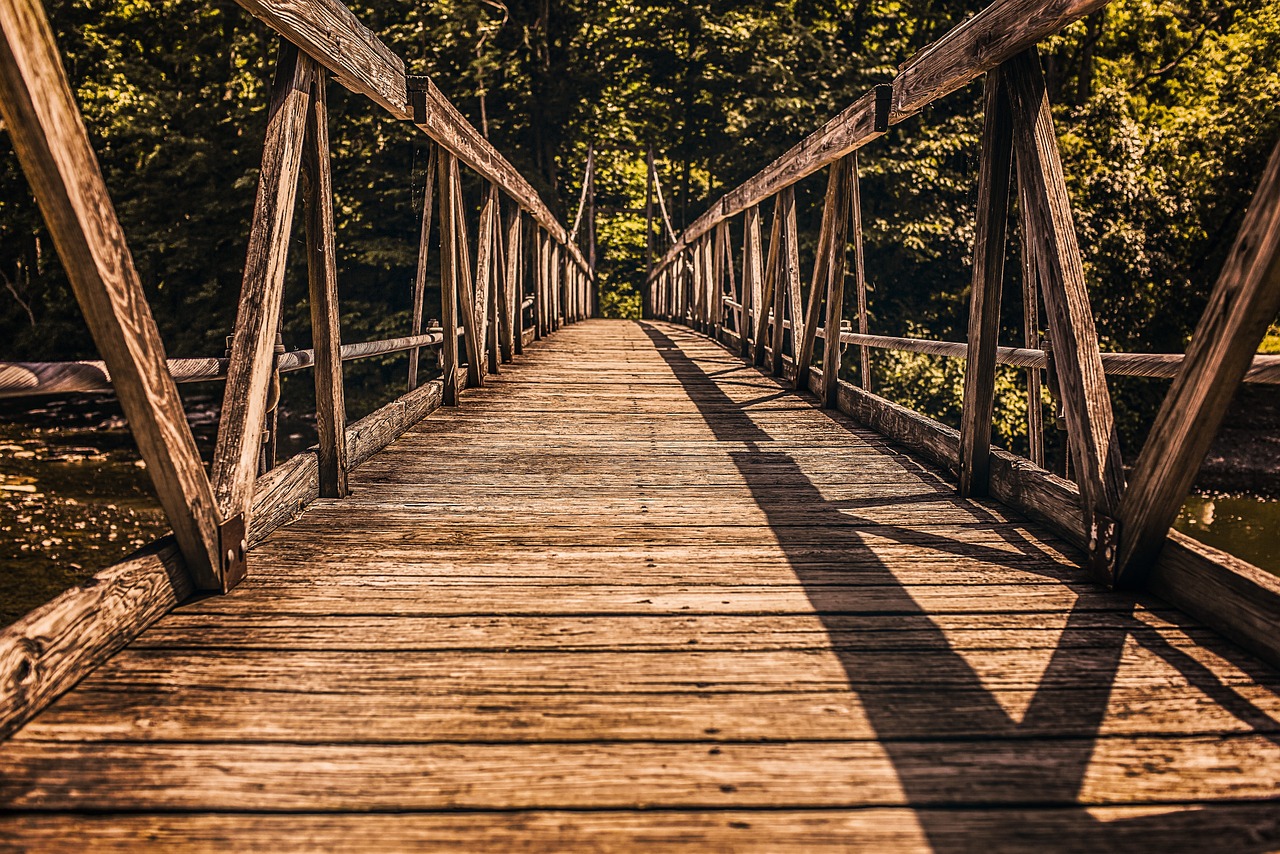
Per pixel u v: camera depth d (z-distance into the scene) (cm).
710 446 441
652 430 484
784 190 676
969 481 342
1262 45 1889
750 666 193
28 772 149
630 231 2912
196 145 1620
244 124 1656
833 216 541
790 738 163
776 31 1947
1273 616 194
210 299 1712
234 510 240
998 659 198
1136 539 231
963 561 265
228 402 247
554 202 1948
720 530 296
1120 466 250
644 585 242
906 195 1775
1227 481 1383
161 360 197
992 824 139
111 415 1683
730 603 230
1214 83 1897
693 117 2314
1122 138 1716
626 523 303
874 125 410
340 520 303
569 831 135
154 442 201
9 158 1723
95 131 1672
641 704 175
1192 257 1902
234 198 1647
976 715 172
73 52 1797
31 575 836
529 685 183
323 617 217
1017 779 151
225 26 1853
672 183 2694
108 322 178
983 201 324
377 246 1686
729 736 163
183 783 147
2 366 164
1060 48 1880
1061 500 285
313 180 307
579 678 186
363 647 200
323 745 159
